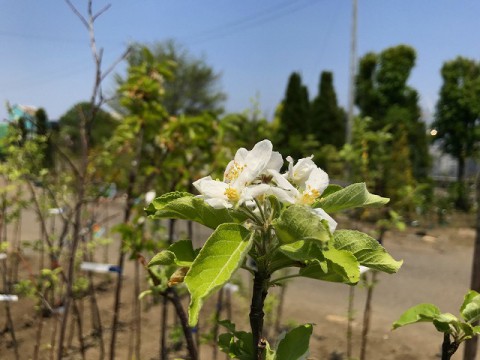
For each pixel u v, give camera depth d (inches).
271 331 194.4
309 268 47.2
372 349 185.0
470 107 597.0
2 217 177.8
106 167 164.4
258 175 45.7
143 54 143.9
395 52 587.5
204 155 157.6
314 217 39.6
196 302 35.6
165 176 150.6
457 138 616.4
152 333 195.3
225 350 57.4
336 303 237.3
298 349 49.8
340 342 191.2
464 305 55.7
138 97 140.3
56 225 363.6
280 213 45.0
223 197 45.6
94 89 112.5
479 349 179.3
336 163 291.3
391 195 260.5
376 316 221.0
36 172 150.0
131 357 174.6
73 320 181.6
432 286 271.6
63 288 167.0
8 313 163.9
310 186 47.0
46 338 187.0
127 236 122.7
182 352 178.9
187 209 48.0
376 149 195.6
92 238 173.6
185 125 143.5
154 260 49.8
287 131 603.8
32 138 156.3
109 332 195.3
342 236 47.0
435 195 558.3
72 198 178.1
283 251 42.9
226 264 38.0
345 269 42.0
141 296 83.4
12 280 232.1
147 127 145.8
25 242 150.3
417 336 196.9
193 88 1039.6
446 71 619.8
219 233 39.7
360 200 48.3
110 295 234.2
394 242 396.2
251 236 40.3
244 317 207.6
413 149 603.5
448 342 55.0
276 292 236.8
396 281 280.2
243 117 223.8
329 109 700.7
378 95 598.2
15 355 169.9
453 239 414.9
